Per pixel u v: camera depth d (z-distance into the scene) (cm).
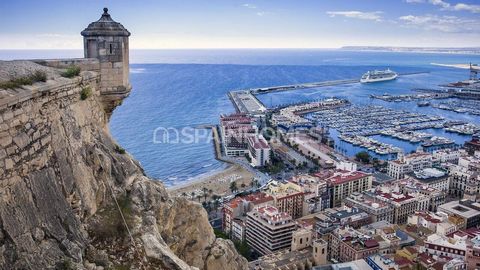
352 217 19588
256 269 15225
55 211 3950
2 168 3391
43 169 3991
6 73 3962
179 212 6103
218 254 6303
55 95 4469
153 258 4434
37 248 3534
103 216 4778
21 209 3519
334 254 17525
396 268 14675
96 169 5084
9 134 3544
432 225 18900
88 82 5406
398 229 18250
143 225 4866
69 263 3678
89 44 5934
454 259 15125
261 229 18000
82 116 5172
